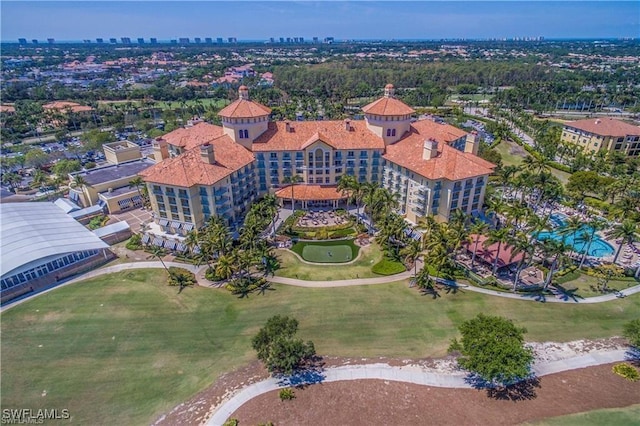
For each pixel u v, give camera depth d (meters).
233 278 72.44
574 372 51.12
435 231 70.62
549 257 71.12
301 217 95.81
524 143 156.88
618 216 79.38
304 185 101.19
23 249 73.56
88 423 46.03
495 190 110.56
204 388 50.03
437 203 85.50
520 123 177.88
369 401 47.19
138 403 48.28
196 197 82.50
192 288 70.50
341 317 61.94
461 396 47.88
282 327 51.75
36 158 138.00
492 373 44.72
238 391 49.28
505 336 47.81
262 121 98.81
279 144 97.62
